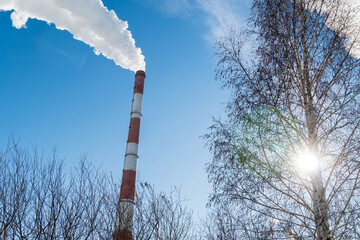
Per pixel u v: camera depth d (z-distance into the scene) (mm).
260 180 6980
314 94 7766
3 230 6758
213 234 8062
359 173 6488
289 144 7164
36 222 7168
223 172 7270
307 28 8375
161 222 8547
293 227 6512
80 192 8039
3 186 7289
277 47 8102
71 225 7379
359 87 7223
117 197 8617
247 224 6871
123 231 7945
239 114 7520
